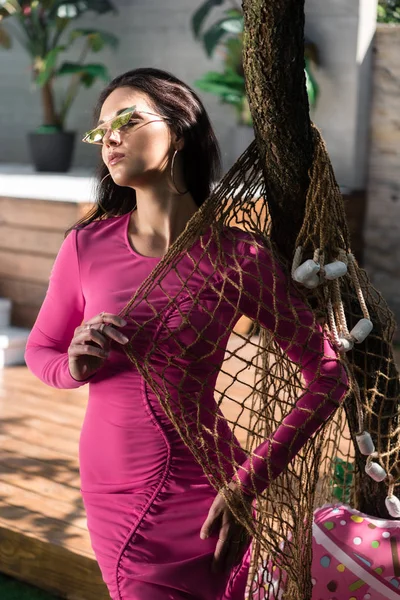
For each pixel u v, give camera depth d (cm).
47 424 419
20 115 807
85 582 276
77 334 179
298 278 191
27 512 312
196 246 189
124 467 184
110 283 189
